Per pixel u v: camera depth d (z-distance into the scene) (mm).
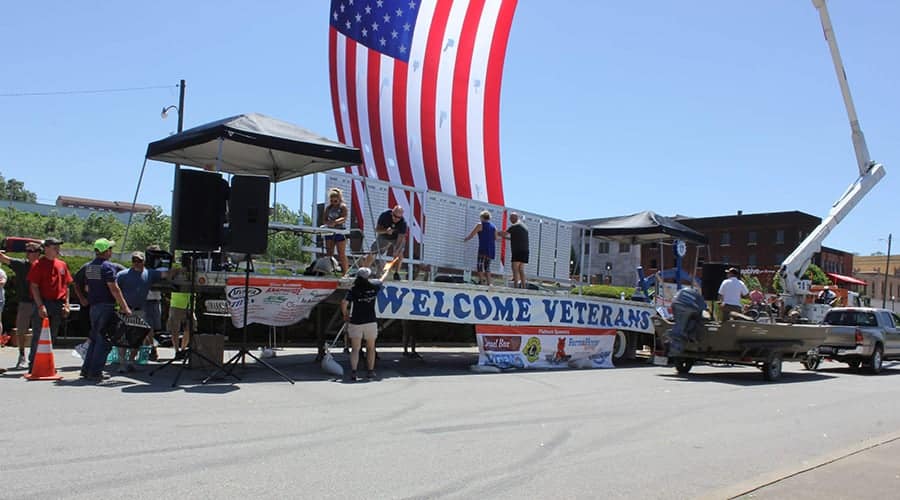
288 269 12688
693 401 10516
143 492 4719
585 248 18938
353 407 8414
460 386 10852
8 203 91500
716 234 74438
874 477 5887
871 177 23812
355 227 13109
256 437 6523
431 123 19125
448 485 5289
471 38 19625
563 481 5562
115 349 10836
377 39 18484
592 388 11516
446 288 12852
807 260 24016
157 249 11414
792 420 9148
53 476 4992
